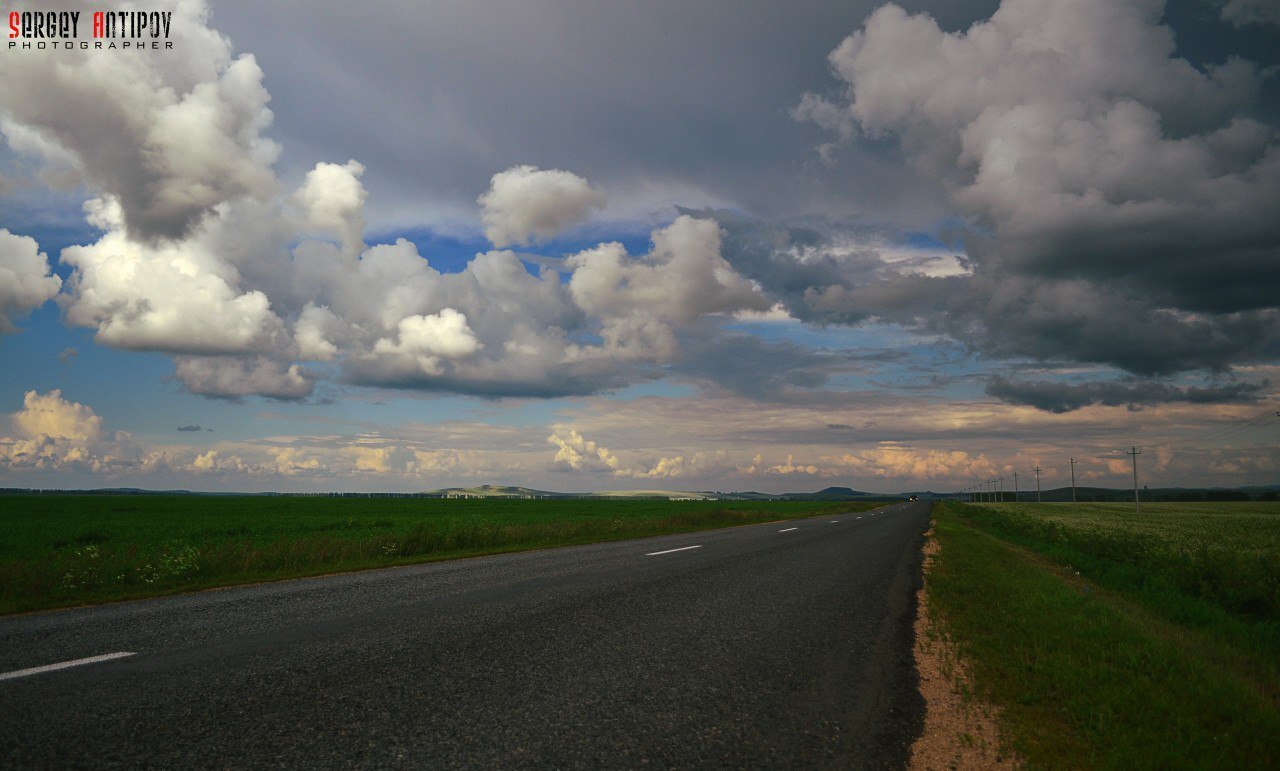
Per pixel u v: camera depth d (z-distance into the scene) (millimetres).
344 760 3705
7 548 25344
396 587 10477
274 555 14078
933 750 4184
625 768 3717
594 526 27000
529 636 6918
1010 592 10906
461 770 3617
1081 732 4512
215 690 4906
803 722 4617
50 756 3627
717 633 7344
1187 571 14070
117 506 76812
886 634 7609
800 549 18344
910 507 95688
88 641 6527
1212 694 5398
